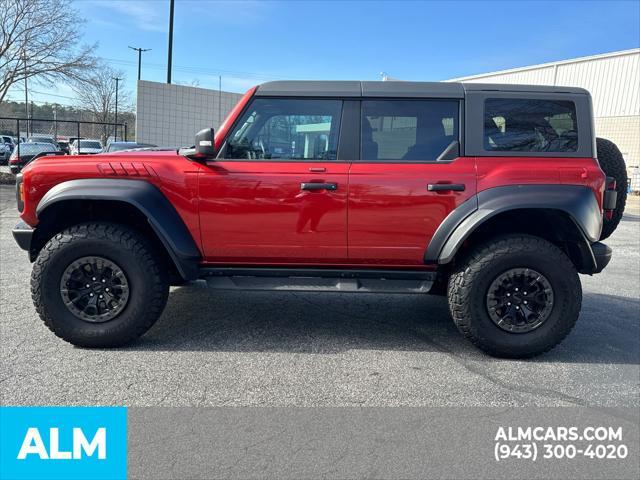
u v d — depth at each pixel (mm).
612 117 24141
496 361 4102
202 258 4246
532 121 4176
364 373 3789
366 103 4188
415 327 4879
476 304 4039
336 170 4078
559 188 4016
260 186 4066
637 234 11867
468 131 4133
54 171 4066
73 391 3371
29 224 4203
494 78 28203
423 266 4250
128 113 47219
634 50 23156
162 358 3969
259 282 4250
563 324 4043
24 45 17969
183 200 4090
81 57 19188
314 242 4141
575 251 4309
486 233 4348
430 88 4203
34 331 4461
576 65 25219
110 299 4090
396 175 4055
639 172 23281
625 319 5285
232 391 3436
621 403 3408
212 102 22359
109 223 4152
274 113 4191
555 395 3506
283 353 4137
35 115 47312
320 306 5477
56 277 4012
